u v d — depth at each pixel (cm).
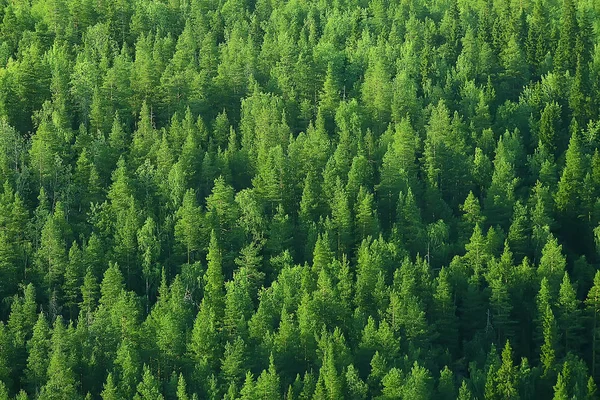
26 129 15600
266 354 11012
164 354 11131
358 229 13012
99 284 11956
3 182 13488
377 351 10744
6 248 12325
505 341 11769
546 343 10969
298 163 14075
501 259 12119
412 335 11325
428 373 10488
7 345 11000
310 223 13162
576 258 13038
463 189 14375
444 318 11719
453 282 12125
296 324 11438
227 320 11406
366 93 15875
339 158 13988
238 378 10719
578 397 10338
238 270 12412
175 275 12669
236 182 14450
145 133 14762
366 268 11819
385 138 14638
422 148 14938
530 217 13200
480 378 10719
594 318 11556
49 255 12262
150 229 12656
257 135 14850
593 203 13312
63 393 10444
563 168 13875
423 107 15962
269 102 15575
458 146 14475
